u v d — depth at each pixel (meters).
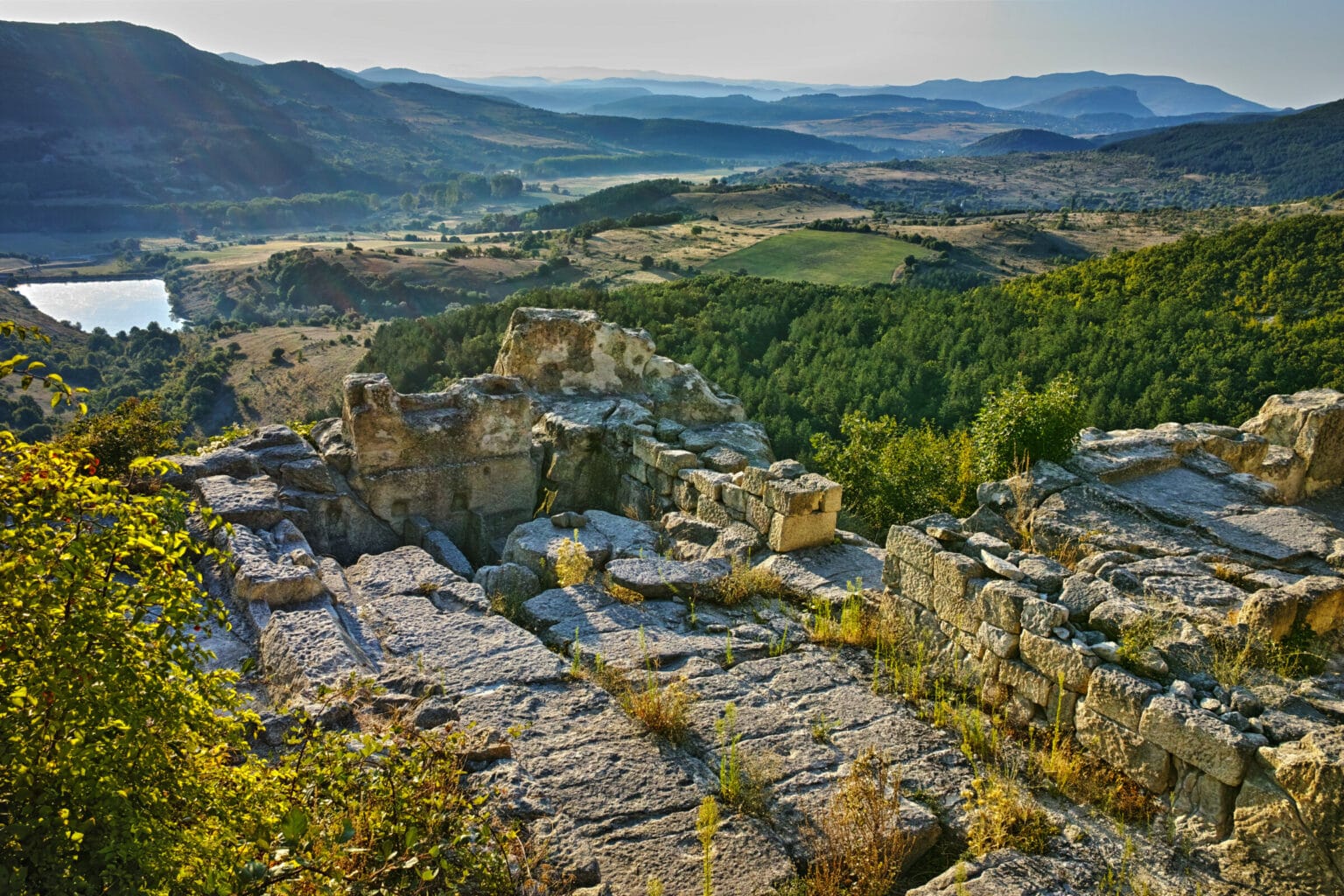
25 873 3.22
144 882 3.36
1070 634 5.83
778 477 9.41
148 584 3.70
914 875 5.00
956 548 7.17
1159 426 10.48
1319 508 9.84
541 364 13.02
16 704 3.41
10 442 3.66
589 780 5.34
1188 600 6.26
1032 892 4.53
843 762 5.67
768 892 4.55
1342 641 6.09
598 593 8.19
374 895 3.95
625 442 11.65
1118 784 5.30
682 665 6.93
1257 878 4.58
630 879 4.60
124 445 9.20
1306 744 4.55
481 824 4.57
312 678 6.02
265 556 7.49
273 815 3.87
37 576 3.45
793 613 8.05
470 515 10.88
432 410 10.61
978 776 5.53
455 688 6.27
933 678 6.71
